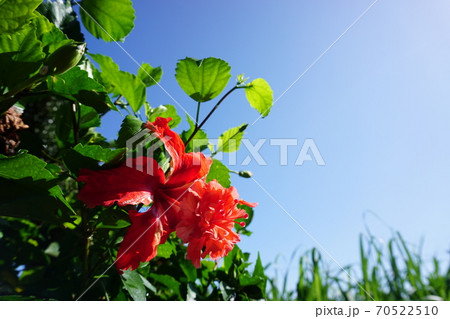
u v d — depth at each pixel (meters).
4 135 0.97
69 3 1.11
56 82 0.87
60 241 1.13
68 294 0.99
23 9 0.76
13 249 1.16
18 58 0.81
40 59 0.82
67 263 1.09
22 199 0.78
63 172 0.89
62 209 0.83
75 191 1.29
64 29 1.07
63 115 1.10
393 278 1.85
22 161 0.75
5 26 0.76
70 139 1.10
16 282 1.12
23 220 1.21
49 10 1.04
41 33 0.88
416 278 1.84
